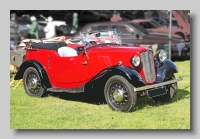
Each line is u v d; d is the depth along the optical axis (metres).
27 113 6.71
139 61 6.59
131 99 6.36
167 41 13.20
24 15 18.42
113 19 19.97
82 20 22.92
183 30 16.66
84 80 7.19
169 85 7.27
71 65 7.37
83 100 7.65
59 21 19.72
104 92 6.72
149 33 13.79
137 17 22.58
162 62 7.27
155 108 6.86
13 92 8.36
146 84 6.53
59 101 7.60
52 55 7.73
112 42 7.94
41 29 16.97
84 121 6.19
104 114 6.46
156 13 21.36
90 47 7.21
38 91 7.96
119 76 6.47
